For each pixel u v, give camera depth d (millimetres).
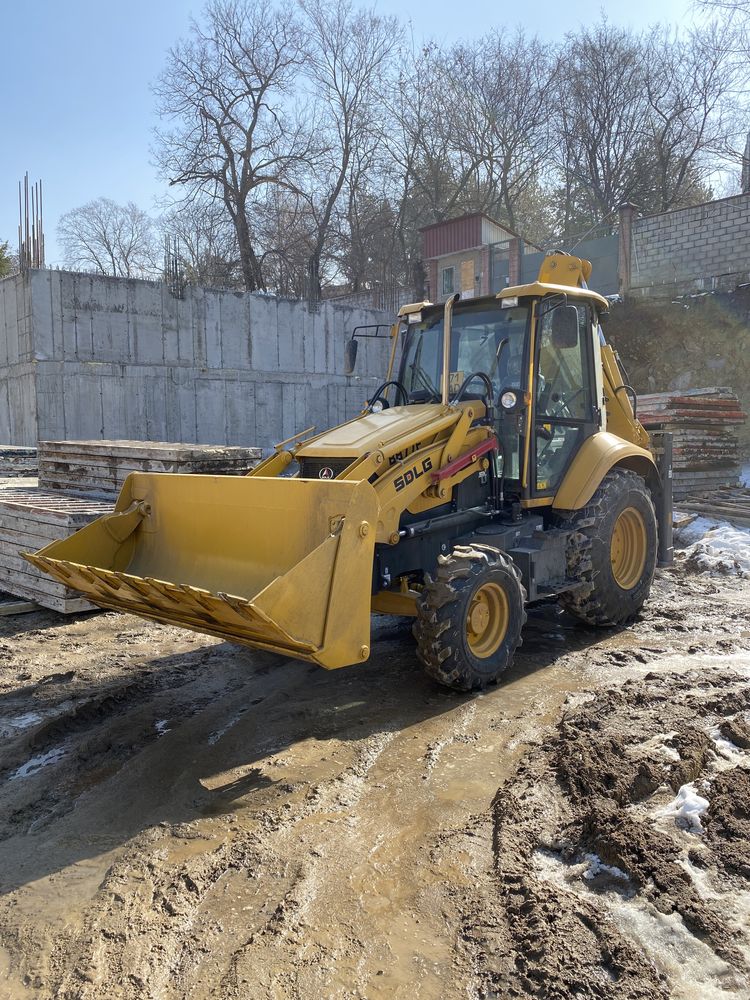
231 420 20000
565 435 6250
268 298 20562
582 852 3295
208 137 32875
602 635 6449
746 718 4535
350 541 4266
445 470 5352
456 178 35562
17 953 2859
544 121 33938
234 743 4555
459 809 3730
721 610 7090
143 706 5148
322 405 21781
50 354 17031
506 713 4848
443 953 2764
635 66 32375
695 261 18266
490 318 6059
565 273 6738
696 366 17141
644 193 32375
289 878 3225
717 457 12586
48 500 8133
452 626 4910
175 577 5133
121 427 18125
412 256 35594
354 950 2787
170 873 3285
